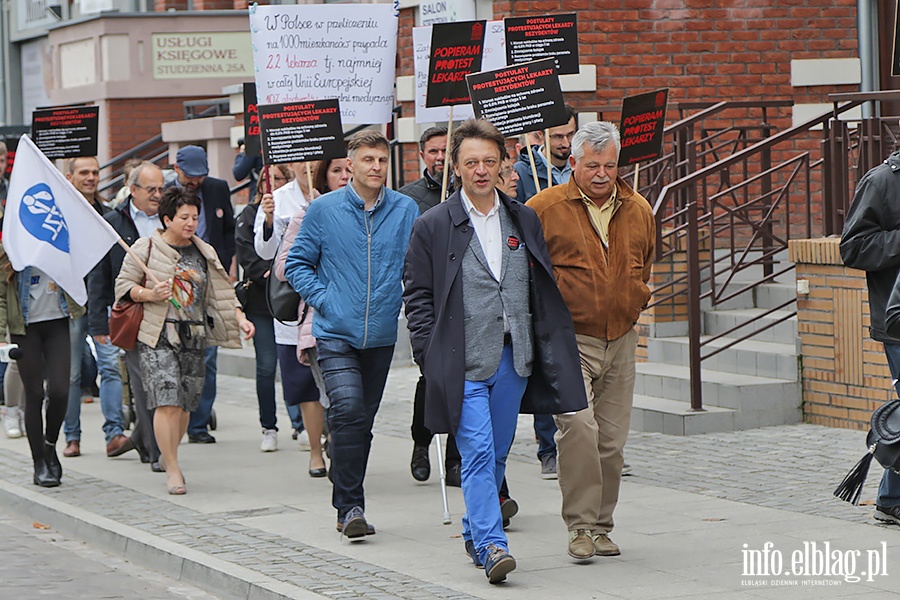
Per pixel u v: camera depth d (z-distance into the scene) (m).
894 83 16.08
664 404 12.52
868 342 11.72
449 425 7.75
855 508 9.16
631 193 8.23
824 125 12.43
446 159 10.16
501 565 7.62
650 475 10.47
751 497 9.62
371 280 8.95
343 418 8.87
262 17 10.98
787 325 13.09
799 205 15.81
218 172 21.92
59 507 10.47
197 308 10.92
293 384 11.23
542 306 7.90
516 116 9.44
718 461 10.88
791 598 7.24
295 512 9.98
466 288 7.83
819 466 10.53
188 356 10.88
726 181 15.04
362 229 8.98
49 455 11.35
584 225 8.10
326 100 10.27
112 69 24.75
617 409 8.33
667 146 14.97
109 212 12.55
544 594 7.51
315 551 8.73
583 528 8.09
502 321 7.83
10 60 31.45
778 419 12.29
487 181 7.79
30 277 11.06
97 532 9.78
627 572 7.88
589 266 8.07
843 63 16.19
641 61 16.05
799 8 16.19
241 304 12.41
